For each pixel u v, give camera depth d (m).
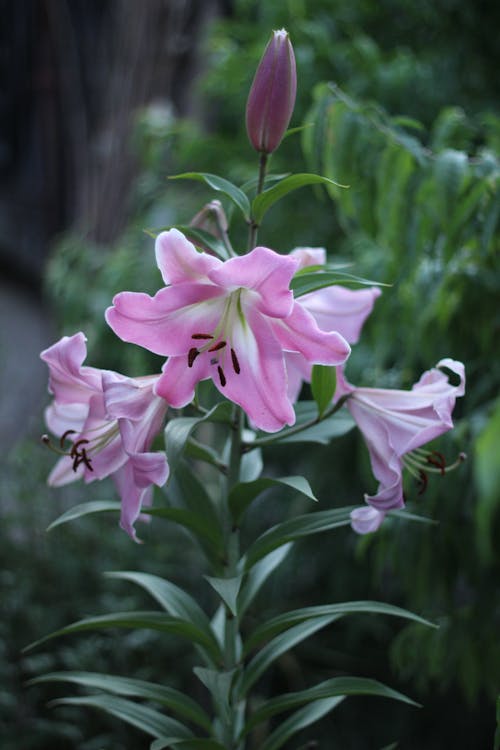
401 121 1.40
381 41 2.77
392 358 2.17
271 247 2.53
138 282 2.47
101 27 3.78
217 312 0.98
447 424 1.02
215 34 2.82
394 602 2.60
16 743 1.92
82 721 2.11
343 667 2.72
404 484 1.42
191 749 1.11
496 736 1.03
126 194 3.04
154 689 1.13
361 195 1.49
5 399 3.60
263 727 2.10
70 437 1.06
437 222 1.42
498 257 1.50
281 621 1.08
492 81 2.65
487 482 1.06
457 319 1.59
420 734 2.60
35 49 4.05
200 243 1.07
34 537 2.41
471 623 1.62
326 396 1.06
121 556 2.42
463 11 2.53
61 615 2.26
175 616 1.10
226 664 1.14
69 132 4.02
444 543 1.56
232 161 2.54
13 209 4.18
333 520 1.08
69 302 2.71
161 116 2.67
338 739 2.59
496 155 1.57
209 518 1.13
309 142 1.48
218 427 2.70
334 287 1.14
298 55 2.38
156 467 0.95
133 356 2.51
